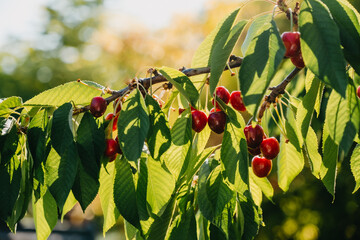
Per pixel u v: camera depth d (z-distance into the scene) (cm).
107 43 523
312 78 91
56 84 673
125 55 507
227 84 263
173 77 86
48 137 84
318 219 281
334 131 78
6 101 87
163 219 91
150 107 83
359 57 79
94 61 666
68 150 81
